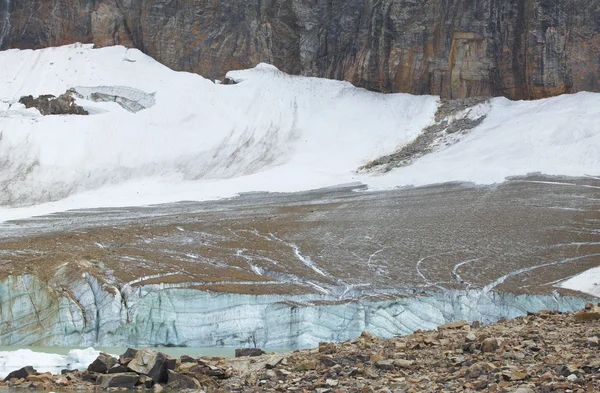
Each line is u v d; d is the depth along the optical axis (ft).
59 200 376.68
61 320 176.04
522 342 85.25
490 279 203.41
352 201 317.83
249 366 92.17
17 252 221.25
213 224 283.79
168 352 152.97
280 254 233.14
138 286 180.45
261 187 364.99
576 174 319.88
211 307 174.70
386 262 222.69
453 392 69.51
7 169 394.93
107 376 86.94
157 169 400.26
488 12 428.56
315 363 87.51
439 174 342.23
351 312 173.27
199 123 428.56
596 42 415.23
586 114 366.22
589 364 71.51
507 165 337.93
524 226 258.57
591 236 244.83
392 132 405.18
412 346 91.61
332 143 405.18
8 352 115.34
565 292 189.06
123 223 294.66
